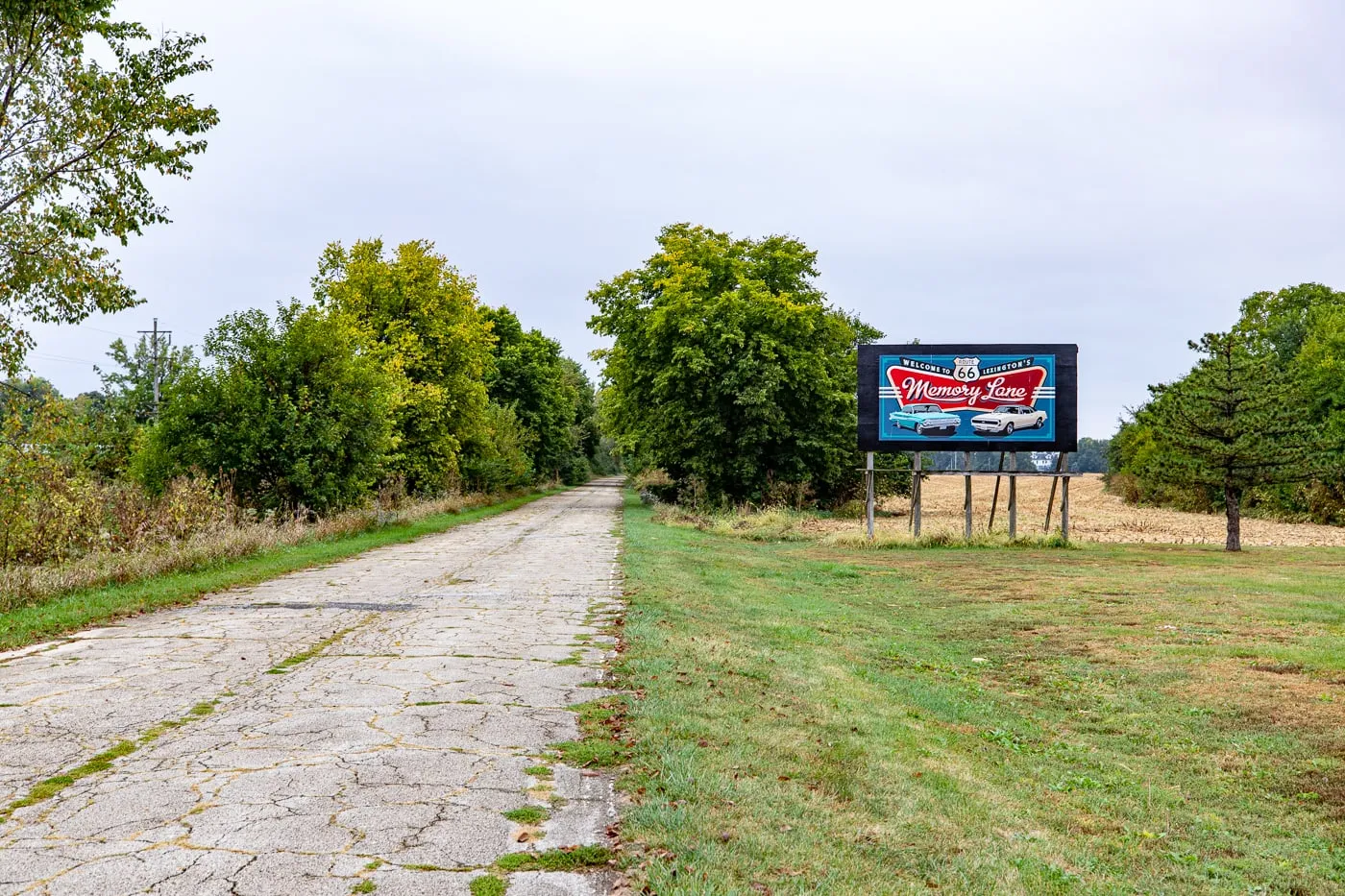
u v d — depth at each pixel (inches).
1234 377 1071.0
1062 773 281.6
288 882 153.9
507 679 320.8
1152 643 475.8
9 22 701.9
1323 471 1063.6
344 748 234.4
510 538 1039.0
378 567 714.8
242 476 930.1
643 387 1644.9
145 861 161.9
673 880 156.2
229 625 434.0
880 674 400.2
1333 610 585.3
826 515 1577.3
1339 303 2263.8
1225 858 216.8
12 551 580.1
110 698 288.0
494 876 157.8
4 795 197.6
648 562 750.5
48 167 732.7
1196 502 2052.2
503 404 2684.5
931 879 174.9
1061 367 1139.9
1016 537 1129.4
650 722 263.6
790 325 1542.8
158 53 770.8
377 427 1039.6
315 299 1515.7
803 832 188.1
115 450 1201.4
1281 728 321.4
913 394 1157.7
